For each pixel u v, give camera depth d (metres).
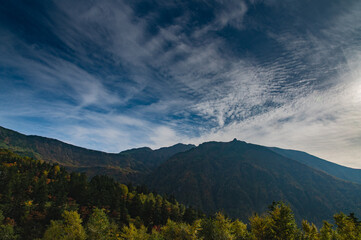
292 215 32.50
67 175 115.25
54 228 38.69
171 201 132.38
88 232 38.06
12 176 70.25
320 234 37.00
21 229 47.72
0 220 45.88
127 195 106.31
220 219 36.91
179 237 37.75
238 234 40.56
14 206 56.16
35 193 68.75
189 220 86.88
